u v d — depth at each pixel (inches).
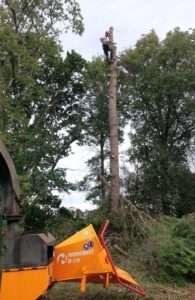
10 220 342.3
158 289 489.4
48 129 1250.6
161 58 1379.2
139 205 1046.4
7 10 1098.1
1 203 349.7
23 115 1069.8
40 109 1254.9
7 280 328.2
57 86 1288.1
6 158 348.5
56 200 1058.1
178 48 1365.7
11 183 350.0
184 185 1283.2
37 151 1091.9
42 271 329.4
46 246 332.5
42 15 1138.7
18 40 1056.2
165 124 1407.5
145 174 1203.2
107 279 357.7
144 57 1403.8
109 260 361.1
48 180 1079.0
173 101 1374.3
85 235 362.3
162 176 1248.2
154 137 1376.7
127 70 1406.3
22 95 1130.0
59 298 415.2
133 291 411.5
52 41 1144.8
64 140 1246.9
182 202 1262.3
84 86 1305.4
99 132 1294.3
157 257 546.0
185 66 1374.3
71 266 355.3
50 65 1256.8
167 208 1240.2
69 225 663.1
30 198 985.5
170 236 573.6
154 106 1391.5
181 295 466.3
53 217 858.1
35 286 327.9
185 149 1398.9
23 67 1072.2
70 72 1280.8
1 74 1060.5
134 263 533.6
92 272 353.1
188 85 1334.9
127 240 609.9
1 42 1027.9
